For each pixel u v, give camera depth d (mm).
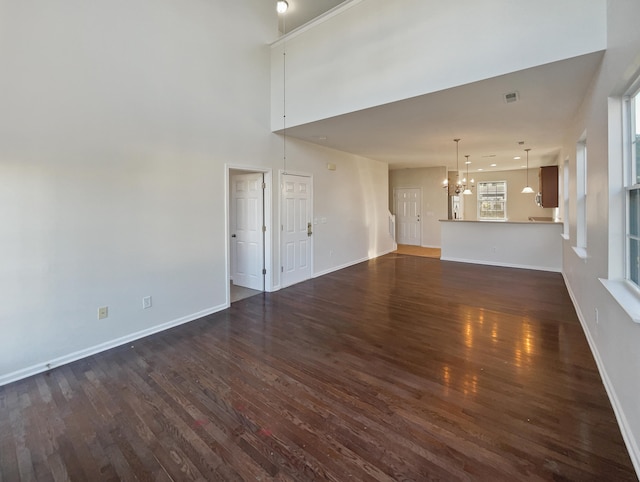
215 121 3984
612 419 1956
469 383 2387
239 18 4230
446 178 9453
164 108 3459
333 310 4102
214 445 1809
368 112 3898
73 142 2811
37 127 2605
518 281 5465
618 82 2072
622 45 2008
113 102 3053
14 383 2492
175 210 3604
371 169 7781
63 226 2777
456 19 3062
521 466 1617
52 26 2662
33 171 2602
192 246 3787
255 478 1584
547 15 2607
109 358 2885
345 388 2354
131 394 2318
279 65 4598
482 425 1929
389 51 3523
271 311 4094
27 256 2596
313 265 5871
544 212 10438
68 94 2764
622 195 2217
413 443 1798
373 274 6129
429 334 3303
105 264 3053
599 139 2574
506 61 2811
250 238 5117
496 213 11250
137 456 1738
